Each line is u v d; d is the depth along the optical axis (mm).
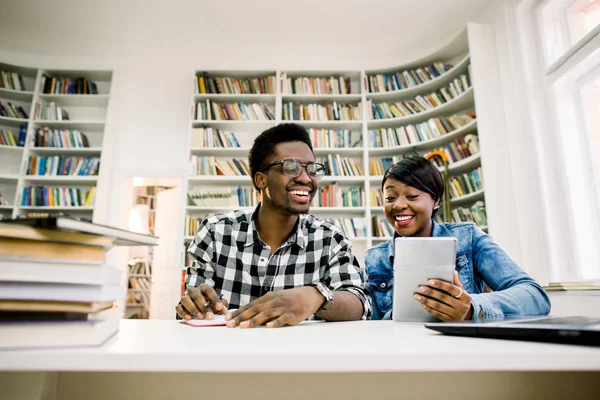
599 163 2365
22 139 3865
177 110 4266
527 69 2744
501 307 760
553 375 490
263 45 4094
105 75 4262
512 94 2908
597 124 2377
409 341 435
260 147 1302
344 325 682
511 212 2807
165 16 3697
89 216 3959
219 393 465
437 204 1362
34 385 371
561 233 2465
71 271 391
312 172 1240
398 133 3852
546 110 2623
